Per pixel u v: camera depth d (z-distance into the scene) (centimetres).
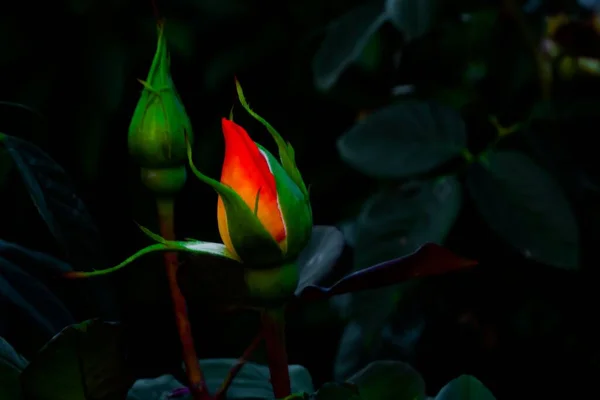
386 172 97
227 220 60
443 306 136
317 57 123
